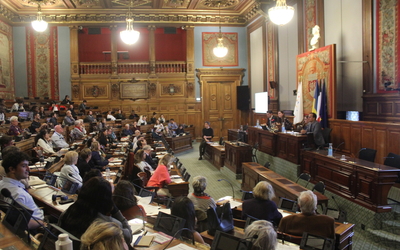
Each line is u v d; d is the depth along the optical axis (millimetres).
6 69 16250
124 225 2766
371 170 5738
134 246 2684
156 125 16141
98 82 17891
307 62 10898
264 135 11281
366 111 9352
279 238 3926
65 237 1910
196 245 2893
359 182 6105
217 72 18547
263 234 2426
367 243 5355
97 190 2592
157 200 5602
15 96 17125
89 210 2553
